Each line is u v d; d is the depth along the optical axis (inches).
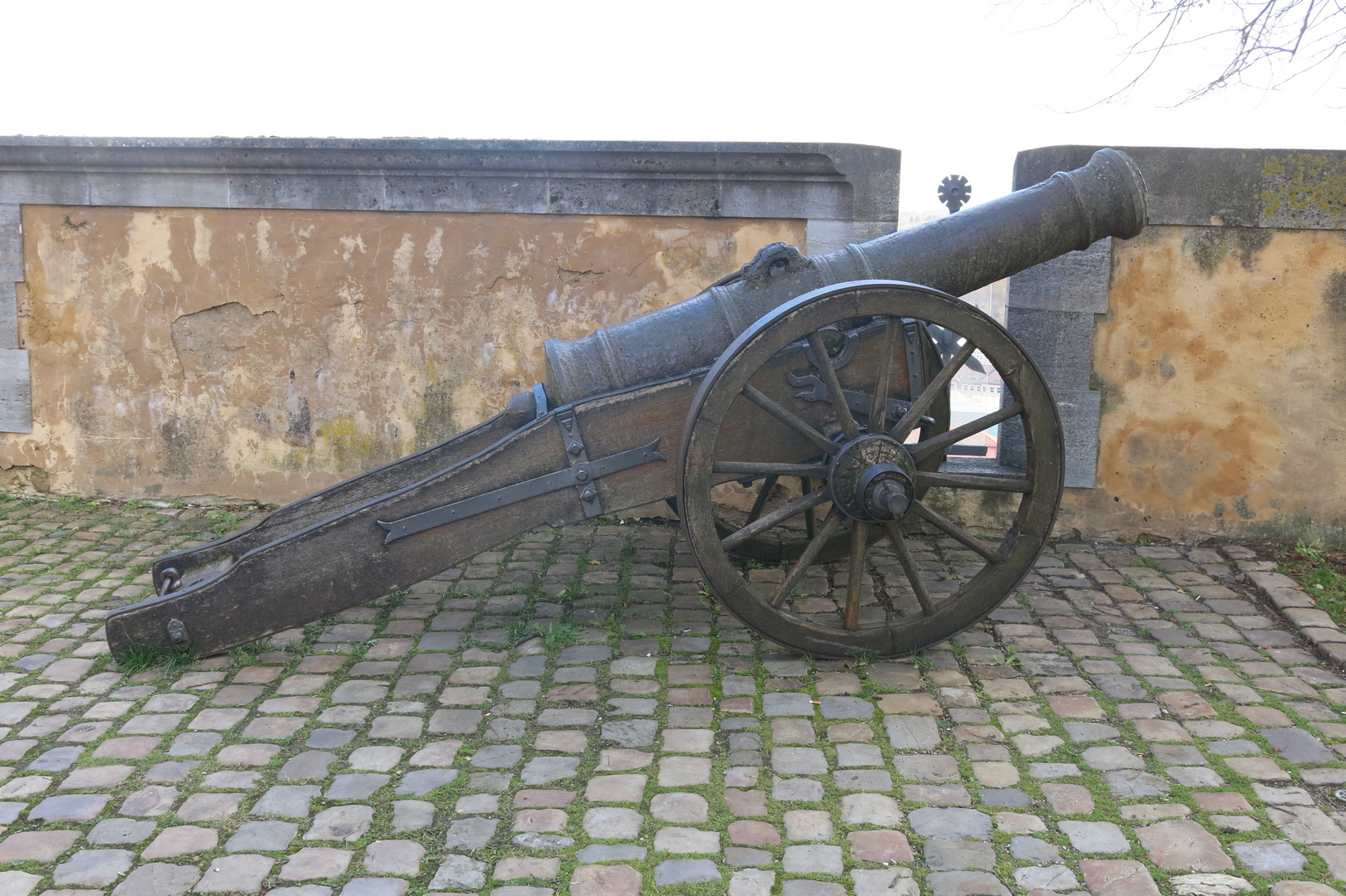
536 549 167.6
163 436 192.1
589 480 122.1
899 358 126.5
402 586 122.5
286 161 177.0
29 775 98.5
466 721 109.6
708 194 173.9
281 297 184.7
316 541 120.4
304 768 100.0
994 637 132.5
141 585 151.9
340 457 189.2
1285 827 89.5
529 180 176.1
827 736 106.0
